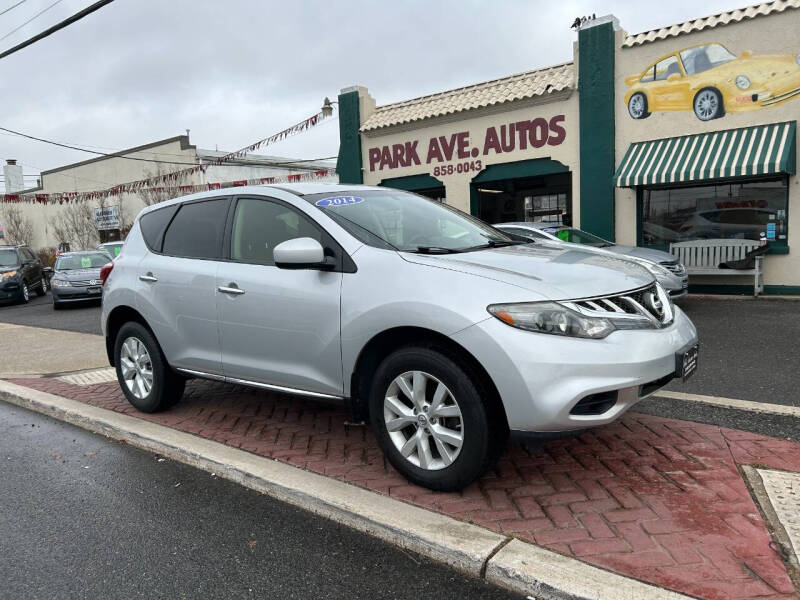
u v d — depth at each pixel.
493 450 3.20
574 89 13.09
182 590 2.72
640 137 12.38
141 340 5.04
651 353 3.12
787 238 11.12
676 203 12.40
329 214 3.92
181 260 4.70
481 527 2.99
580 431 3.03
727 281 11.68
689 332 3.58
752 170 10.59
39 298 20.06
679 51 11.73
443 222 4.37
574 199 13.42
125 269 5.18
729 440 3.94
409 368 3.36
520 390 2.96
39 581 2.84
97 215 34.59
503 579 2.64
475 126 14.64
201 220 4.72
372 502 3.29
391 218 4.12
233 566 2.89
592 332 3.03
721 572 2.53
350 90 16.78
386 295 3.40
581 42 12.83
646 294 3.48
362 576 2.77
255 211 4.34
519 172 14.16
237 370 4.29
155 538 3.19
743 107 11.19
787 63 10.70
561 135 13.41
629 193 12.70
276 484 3.60
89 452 4.54
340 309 3.60
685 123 11.84
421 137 15.62
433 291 3.24
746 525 2.89
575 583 2.50
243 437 4.48
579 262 3.62
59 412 5.45
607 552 2.72
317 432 4.54
